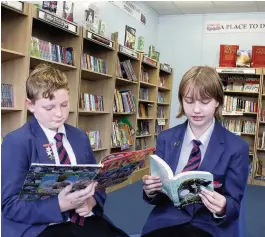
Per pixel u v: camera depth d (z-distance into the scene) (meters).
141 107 5.86
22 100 3.04
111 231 1.39
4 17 3.09
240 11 6.77
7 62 3.11
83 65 3.95
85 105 4.10
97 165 1.13
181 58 7.25
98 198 1.45
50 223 1.25
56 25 3.33
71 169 1.10
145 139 6.24
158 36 7.43
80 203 1.23
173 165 1.44
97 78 4.62
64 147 1.38
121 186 5.04
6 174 1.21
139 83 5.44
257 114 6.15
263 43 6.69
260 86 6.13
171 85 7.13
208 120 1.37
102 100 4.60
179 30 7.27
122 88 5.49
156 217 1.42
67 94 1.32
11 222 1.22
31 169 1.06
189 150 1.44
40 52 3.24
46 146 1.30
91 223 1.38
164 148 1.52
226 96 6.39
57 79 1.28
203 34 7.09
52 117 1.29
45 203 1.20
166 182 1.26
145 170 5.95
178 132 1.51
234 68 6.24
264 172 6.32
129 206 4.08
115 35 4.68
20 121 3.06
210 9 6.78
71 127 1.50
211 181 1.21
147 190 1.41
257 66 6.22
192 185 1.22
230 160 1.36
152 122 6.27
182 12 7.11
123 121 5.33
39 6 3.34
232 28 6.89
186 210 1.37
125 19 5.91
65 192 1.19
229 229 1.34
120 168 1.30
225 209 1.25
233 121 6.40
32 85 1.27
